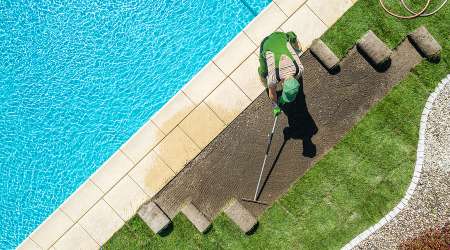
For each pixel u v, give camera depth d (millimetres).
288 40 7922
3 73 9984
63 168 9867
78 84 9867
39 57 9930
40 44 9938
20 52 9969
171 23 9695
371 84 8984
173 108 9266
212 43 9594
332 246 9008
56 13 9891
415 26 8891
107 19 9820
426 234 8844
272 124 9133
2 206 9930
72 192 9844
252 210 9195
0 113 9977
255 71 9086
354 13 8984
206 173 9258
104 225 9359
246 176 9195
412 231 8883
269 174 9164
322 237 9031
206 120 9211
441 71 8859
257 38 9086
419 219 8875
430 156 8875
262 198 9172
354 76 9000
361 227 8984
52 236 9477
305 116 9109
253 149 9172
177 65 9672
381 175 8961
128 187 9328
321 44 8750
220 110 9188
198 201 9266
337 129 9047
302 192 9094
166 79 9688
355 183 8992
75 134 9859
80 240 9414
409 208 8898
